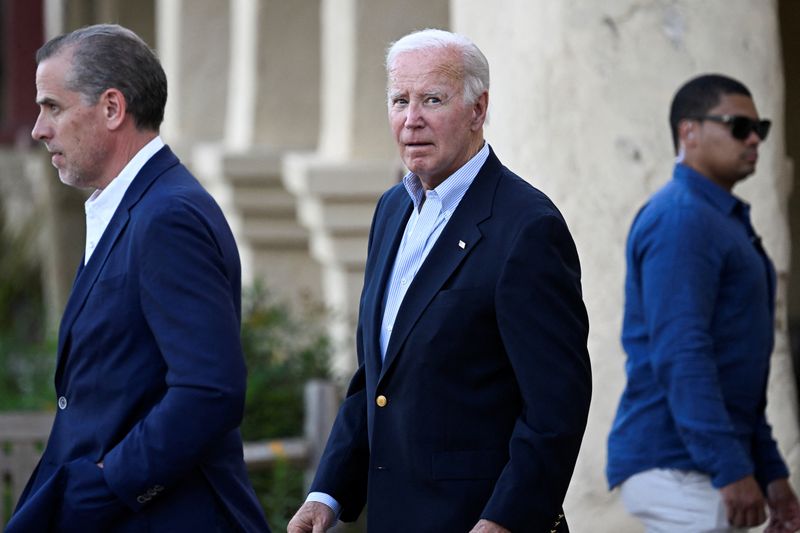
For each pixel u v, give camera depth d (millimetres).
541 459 10352
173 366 10969
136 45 11734
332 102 27812
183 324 11008
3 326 46156
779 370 16484
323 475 12000
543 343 10492
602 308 16469
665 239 13219
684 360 12930
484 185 11047
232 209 31219
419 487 10820
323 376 23469
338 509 12047
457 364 10766
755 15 16891
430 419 10805
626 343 13875
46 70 11570
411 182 11359
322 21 31344
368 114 26734
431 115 10852
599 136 16609
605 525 16281
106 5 43125
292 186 28609
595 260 16531
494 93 17438
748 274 13336
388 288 11383
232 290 11633
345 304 27703
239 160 30500
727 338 13312
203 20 35906
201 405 10891
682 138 13906
